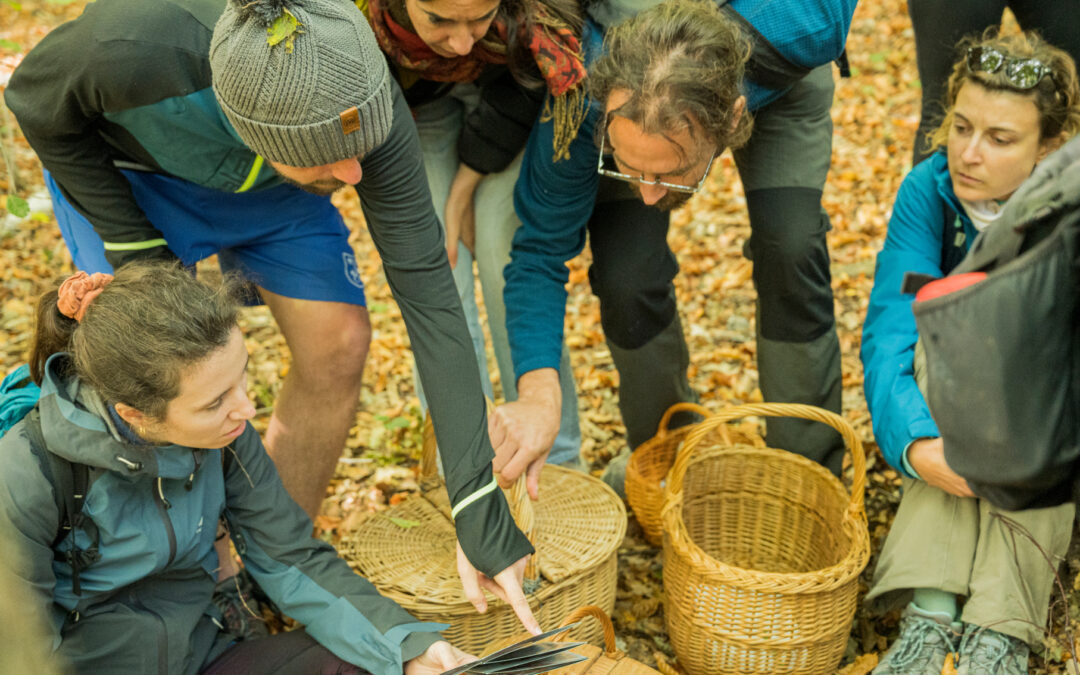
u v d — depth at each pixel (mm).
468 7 1935
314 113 1572
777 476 2719
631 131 1885
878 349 2451
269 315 4344
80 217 2307
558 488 2580
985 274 1623
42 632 1646
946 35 2785
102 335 1693
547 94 2240
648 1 2215
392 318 4363
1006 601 2193
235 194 2270
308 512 2545
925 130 2896
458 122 2734
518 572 1924
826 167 2586
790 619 2211
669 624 2432
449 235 2688
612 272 2520
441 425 1888
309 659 2045
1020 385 1566
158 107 1915
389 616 2004
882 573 2365
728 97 1894
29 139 1998
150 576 2002
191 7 1885
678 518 2377
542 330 2443
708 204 5070
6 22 6238
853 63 6160
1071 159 1452
